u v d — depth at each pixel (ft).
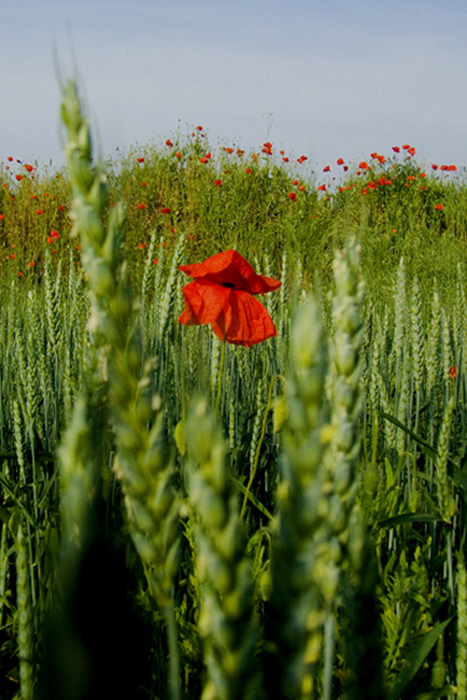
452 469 5.58
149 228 31.63
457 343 10.35
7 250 32.01
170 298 8.06
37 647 3.63
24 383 6.87
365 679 1.89
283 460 1.04
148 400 1.41
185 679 4.58
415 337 7.39
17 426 6.91
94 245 1.40
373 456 6.86
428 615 5.16
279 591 1.06
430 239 27.96
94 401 1.45
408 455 6.42
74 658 1.24
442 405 8.59
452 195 36.91
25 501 6.91
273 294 10.64
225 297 6.70
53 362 8.80
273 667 1.07
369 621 1.91
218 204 34.04
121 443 1.39
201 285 6.82
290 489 1.03
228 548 1.05
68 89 1.45
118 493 5.67
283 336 9.84
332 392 2.02
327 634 2.35
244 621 1.06
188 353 4.70
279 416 5.82
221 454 1.05
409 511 6.45
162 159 38.81
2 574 5.36
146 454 1.40
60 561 1.31
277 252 29.40
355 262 2.07
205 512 1.04
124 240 1.44
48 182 38.50
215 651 1.06
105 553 1.31
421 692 4.61
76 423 1.37
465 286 14.23
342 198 33.09
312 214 31.53
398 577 5.24
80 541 1.31
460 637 4.09
